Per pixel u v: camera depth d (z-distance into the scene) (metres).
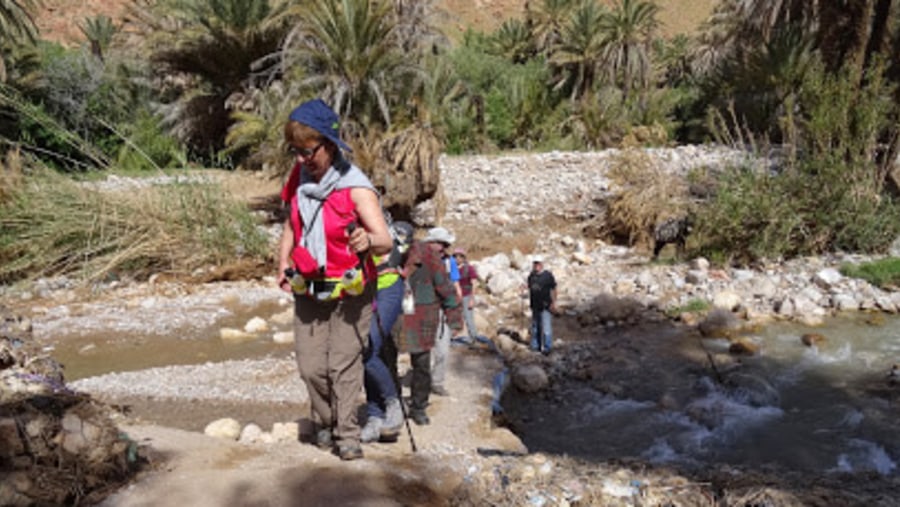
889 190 14.09
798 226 12.28
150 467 4.15
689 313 9.61
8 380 4.39
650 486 4.50
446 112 28.80
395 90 15.79
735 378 7.20
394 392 4.97
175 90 34.03
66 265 12.33
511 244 14.26
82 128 31.80
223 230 12.75
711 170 15.66
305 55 15.79
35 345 5.84
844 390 7.14
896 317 9.47
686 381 7.52
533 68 42.47
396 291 4.80
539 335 8.49
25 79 31.42
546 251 13.91
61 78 32.22
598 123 34.03
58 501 3.64
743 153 15.20
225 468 4.22
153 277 12.09
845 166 12.40
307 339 4.34
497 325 9.53
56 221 12.37
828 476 5.20
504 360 8.01
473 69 40.78
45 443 3.72
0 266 12.03
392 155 14.34
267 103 20.11
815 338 8.50
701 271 11.30
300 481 4.08
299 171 4.21
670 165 17.08
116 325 9.62
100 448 3.89
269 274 12.65
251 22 29.38
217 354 8.35
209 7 29.42
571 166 20.41
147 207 12.81
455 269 8.03
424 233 15.16
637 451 6.02
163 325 9.62
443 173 21.11
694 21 95.00
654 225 13.70
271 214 17.17
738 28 33.19
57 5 74.19
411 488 4.22
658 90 37.81
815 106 13.45
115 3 76.31
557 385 7.55
